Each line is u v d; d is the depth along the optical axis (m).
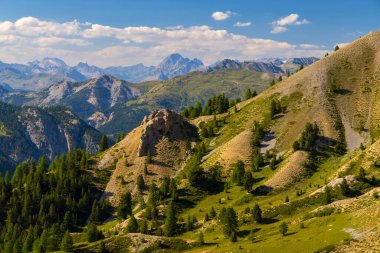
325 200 141.50
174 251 138.25
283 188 179.62
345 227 99.56
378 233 87.19
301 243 98.75
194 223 166.25
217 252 118.88
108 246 146.75
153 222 175.25
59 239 173.75
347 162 176.75
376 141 182.88
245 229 142.62
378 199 115.31
